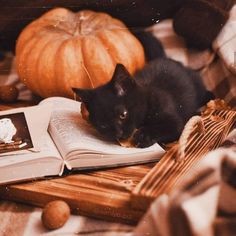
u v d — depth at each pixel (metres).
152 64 1.06
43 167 0.86
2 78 1.23
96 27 1.15
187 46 1.20
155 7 1.24
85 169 0.88
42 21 1.16
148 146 0.91
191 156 0.85
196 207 0.65
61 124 0.95
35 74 1.10
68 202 0.82
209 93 1.07
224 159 0.69
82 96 0.92
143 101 0.93
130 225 0.80
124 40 1.11
